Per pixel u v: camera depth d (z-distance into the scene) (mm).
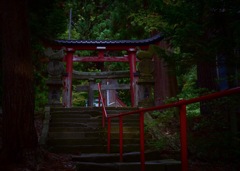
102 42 12156
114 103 15750
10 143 4691
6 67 4820
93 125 8258
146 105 9523
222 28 5410
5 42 4863
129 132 7691
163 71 10289
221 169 5098
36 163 4762
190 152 5844
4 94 4828
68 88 11969
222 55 5410
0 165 4488
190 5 5465
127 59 12812
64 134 7465
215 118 5832
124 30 13070
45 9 7414
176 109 7109
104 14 15797
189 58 5570
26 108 4824
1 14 4938
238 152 4586
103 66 18484
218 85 7184
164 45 10750
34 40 8156
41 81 10719
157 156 6121
